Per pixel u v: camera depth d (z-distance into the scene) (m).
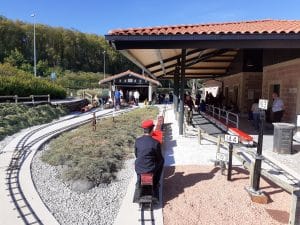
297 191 4.52
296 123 11.98
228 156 6.81
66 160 8.12
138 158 5.32
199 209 5.12
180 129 11.64
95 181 6.59
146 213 4.96
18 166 7.68
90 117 20.81
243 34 8.77
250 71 18.48
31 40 80.56
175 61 15.62
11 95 21.08
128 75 40.12
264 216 4.90
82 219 4.95
